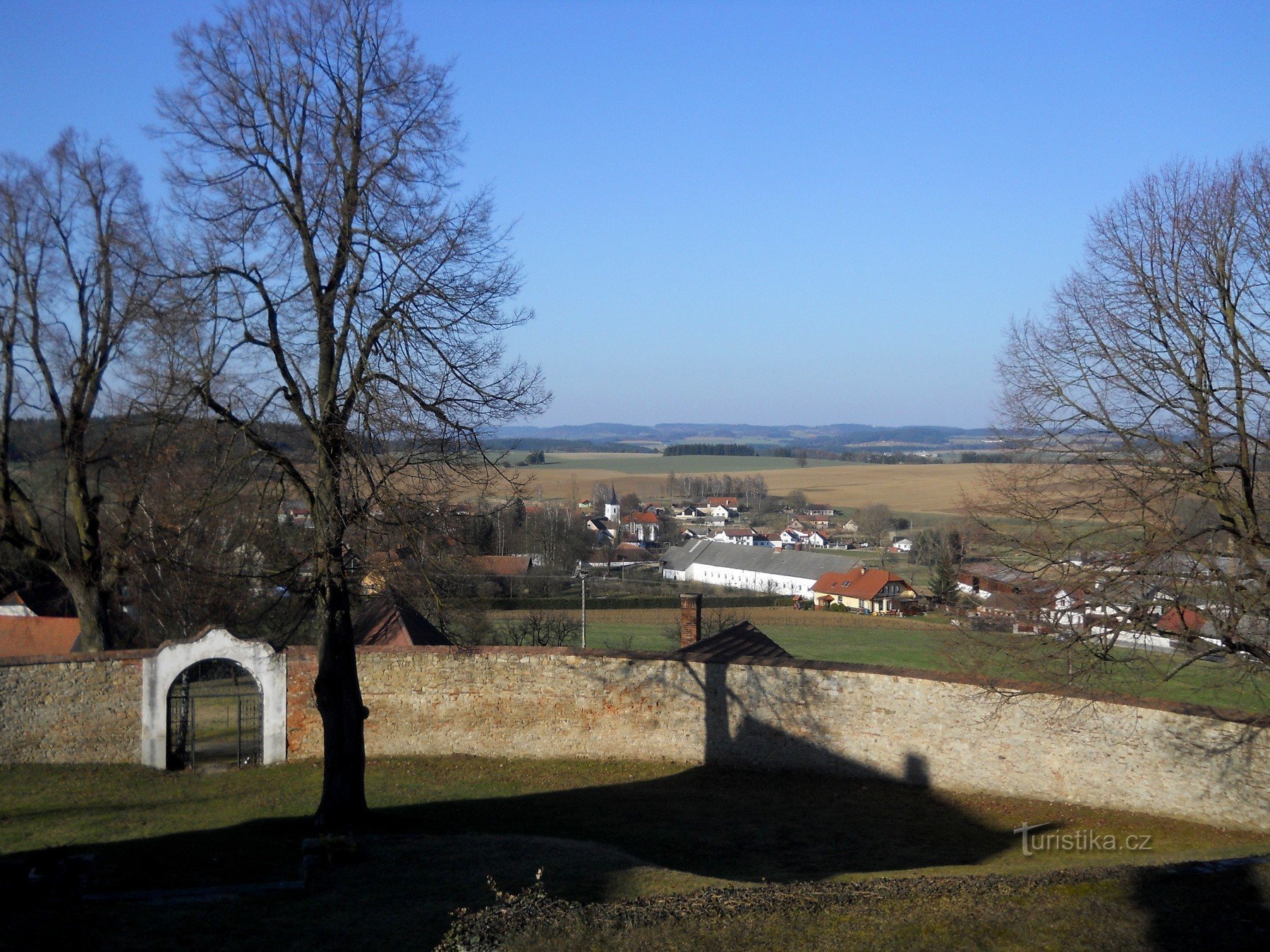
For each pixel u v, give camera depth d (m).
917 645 45.06
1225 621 14.19
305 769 21.31
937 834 17.12
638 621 50.38
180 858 13.85
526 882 11.89
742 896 10.33
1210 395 14.97
